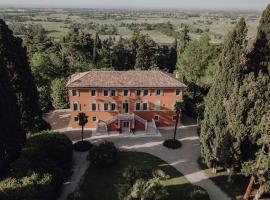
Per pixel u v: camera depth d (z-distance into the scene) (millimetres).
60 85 74625
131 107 63625
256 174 39719
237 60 41969
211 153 47156
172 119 65938
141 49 99688
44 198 36250
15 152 43031
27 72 51188
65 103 76188
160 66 110625
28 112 51656
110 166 50188
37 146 45344
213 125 45625
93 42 104938
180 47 109812
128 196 35531
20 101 49781
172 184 45656
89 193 43062
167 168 50094
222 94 43625
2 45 46156
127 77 62875
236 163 44406
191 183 46094
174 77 66000
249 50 42312
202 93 73125
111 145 51062
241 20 41594
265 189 40031
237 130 41531
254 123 40625
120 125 62844
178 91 63188
